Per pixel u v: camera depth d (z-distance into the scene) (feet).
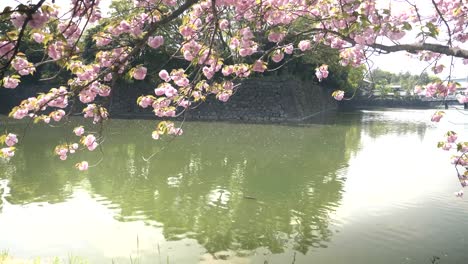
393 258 24.82
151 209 33.45
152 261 24.12
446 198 37.50
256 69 19.92
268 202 35.81
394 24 16.26
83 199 35.68
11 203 34.19
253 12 19.52
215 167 49.90
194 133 81.82
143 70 17.75
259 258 24.73
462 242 27.22
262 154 59.47
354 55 19.79
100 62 18.90
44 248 25.48
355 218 31.96
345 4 16.21
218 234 28.48
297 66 129.80
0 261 22.09
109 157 54.39
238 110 116.16
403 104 225.97
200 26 19.38
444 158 58.70
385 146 71.10
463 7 19.48
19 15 10.37
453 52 15.80
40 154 54.75
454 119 142.51
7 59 12.77
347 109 203.21
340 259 24.67
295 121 113.39
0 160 50.62
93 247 25.81
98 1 15.11
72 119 98.78
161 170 47.57
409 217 32.22
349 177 45.68
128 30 17.29
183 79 21.88
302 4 19.95
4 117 103.19
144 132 80.59
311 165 52.39
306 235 28.48
